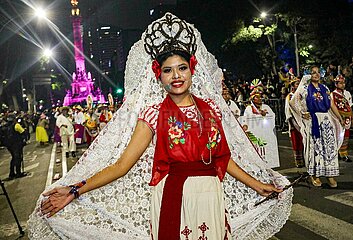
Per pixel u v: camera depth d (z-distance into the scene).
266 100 16.20
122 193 2.54
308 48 24.55
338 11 24.39
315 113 6.52
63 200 2.32
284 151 10.82
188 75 2.34
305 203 5.98
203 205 2.23
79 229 2.46
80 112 18.30
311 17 23.92
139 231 2.54
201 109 2.37
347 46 23.41
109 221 2.52
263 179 2.70
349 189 6.47
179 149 2.27
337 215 5.38
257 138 7.34
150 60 2.53
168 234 2.22
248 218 2.69
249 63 31.09
